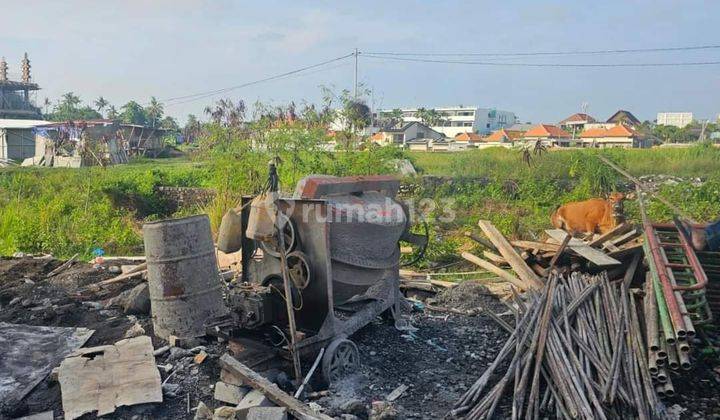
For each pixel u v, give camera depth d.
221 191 16.06
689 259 6.66
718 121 73.19
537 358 5.43
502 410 5.16
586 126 96.06
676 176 23.27
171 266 6.48
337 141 16.28
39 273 9.54
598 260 7.84
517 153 25.19
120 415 4.99
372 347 6.64
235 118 18.27
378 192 7.02
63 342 6.41
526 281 8.43
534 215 16.20
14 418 5.00
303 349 5.46
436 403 5.44
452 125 116.56
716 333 6.65
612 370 5.20
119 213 18.36
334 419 4.77
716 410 5.26
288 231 5.78
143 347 5.99
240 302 5.71
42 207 16.59
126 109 94.75
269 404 4.95
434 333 7.26
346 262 6.09
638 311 6.32
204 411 5.01
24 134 44.06
